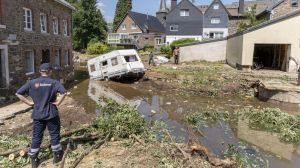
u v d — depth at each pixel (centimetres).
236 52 2628
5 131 909
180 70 2433
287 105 1497
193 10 5472
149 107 1465
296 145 945
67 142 756
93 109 1348
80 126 964
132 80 2275
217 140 973
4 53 1461
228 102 1575
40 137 617
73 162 641
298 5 3575
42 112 599
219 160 696
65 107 1312
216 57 3306
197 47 3306
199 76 2038
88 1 6097
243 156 815
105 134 843
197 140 958
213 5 5375
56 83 616
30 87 602
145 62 3369
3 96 1370
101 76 2347
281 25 2283
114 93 1856
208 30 5453
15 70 1575
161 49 4453
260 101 1595
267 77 1961
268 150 894
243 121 1217
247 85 1805
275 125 1150
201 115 1295
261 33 2322
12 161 655
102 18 6462
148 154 711
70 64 2661
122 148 750
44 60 2067
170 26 5638
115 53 2244
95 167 629
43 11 1978
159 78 2211
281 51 2542
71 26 2700
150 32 6450
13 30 1544
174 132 1034
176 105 1516
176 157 688
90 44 5675
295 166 779
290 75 2073
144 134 870
